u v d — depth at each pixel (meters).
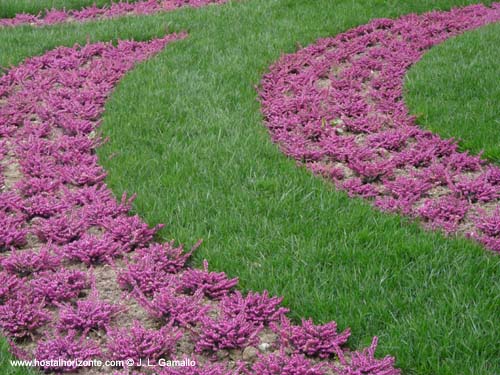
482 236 5.38
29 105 6.75
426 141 6.27
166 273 5.14
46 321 4.85
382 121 6.61
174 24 8.64
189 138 6.18
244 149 6.05
